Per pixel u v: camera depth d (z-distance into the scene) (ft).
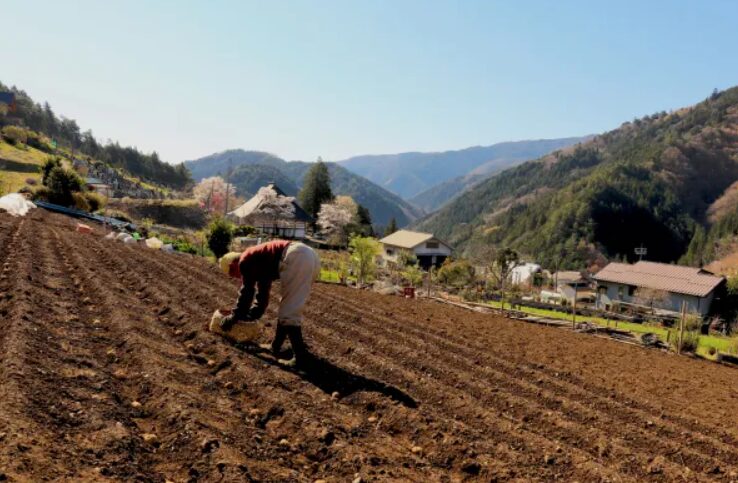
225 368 22.62
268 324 32.14
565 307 93.66
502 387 26.71
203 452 14.12
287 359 25.39
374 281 92.38
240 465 13.57
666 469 18.13
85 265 44.24
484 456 17.39
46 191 118.52
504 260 138.10
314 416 18.38
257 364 23.38
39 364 17.61
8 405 13.79
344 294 59.57
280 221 205.46
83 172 221.66
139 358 20.88
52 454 12.05
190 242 113.60
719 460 20.43
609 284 162.50
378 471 15.11
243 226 172.96
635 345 52.39
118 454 13.09
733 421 26.13
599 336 54.85
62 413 14.51
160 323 28.58
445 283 123.03
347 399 21.44
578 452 18.51
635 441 21.25
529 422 22.00
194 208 191.93
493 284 126.52
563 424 21.53
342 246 203.62
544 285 209.97
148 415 16.55
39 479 10.77
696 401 29.91
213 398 18.92
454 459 17.19
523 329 50.62
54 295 30.32
